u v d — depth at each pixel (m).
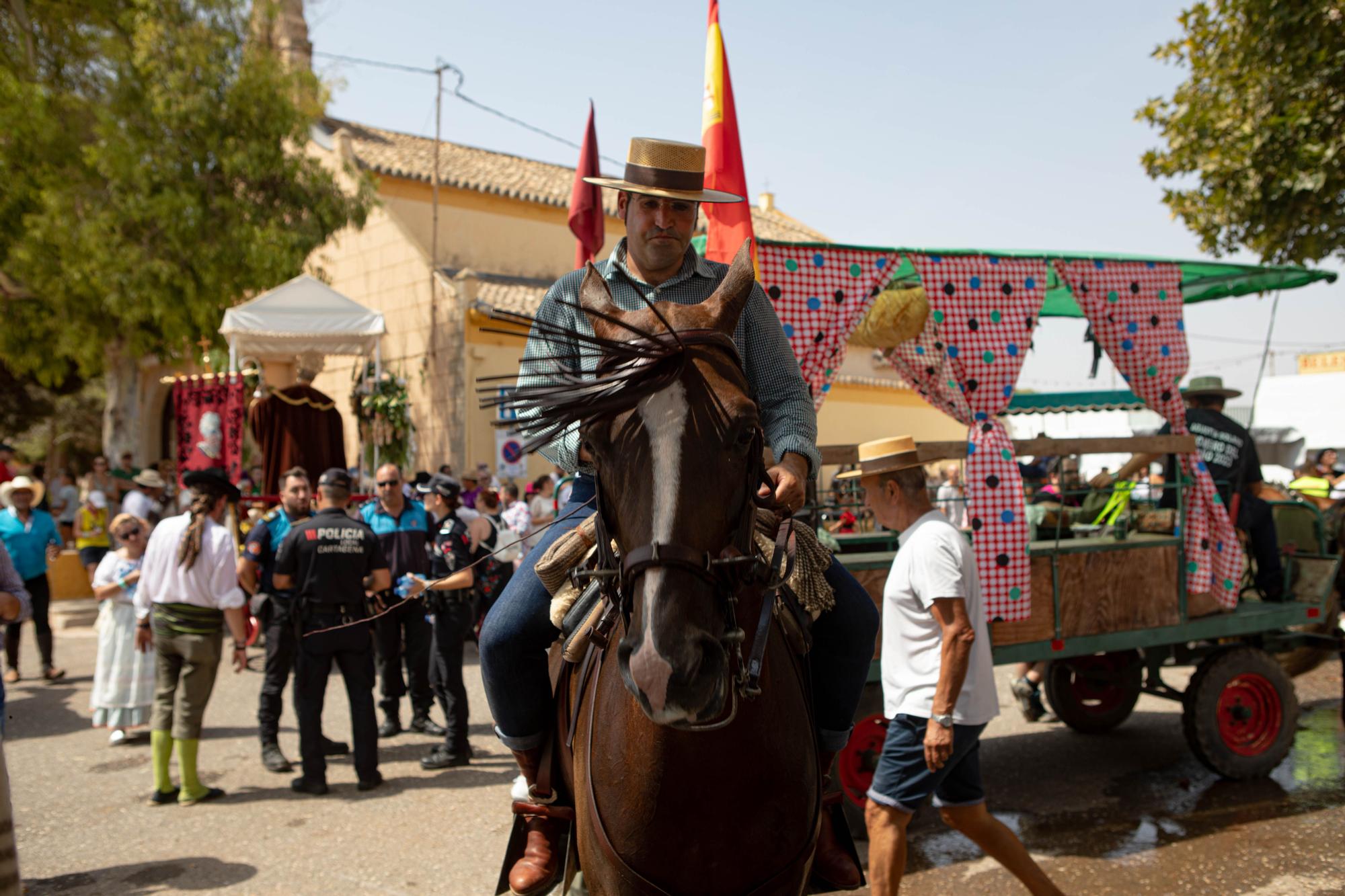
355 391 13.50
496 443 17.36
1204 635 6.34
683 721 1.78
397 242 18.91
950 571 3.83
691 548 1.86
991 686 4.04
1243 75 9.76
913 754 3.89
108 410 16.80
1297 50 9.12
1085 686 7.70
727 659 1.93
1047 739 7.42
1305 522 7.37
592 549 2.53
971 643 3.77
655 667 1.75
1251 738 6.37
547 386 2.06
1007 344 6.15
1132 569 6.15
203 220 15.01
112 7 15.49
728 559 1.93
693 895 2.21
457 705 6.93
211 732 7.94
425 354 18.12
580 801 2.43
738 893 2.22
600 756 2.31
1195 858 5.01
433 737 7.83
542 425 2.08
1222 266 7.18
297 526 6.46
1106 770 6.61
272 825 5.79
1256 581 7.14
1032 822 5.61
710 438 1.95
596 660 2.49
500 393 2.29
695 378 2.01
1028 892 4.66
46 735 7.86
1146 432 14.90
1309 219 9.59
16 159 14.50
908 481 4.20
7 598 4.62
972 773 4.02
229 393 11.88
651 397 1.97
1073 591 5.92
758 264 5.62
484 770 6.86
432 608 6.95
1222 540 6.55
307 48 21.14
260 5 16.06
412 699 7.98
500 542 7.95
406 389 13.66
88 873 5.10
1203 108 10.20
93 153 14.20
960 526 10.34
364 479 13.51
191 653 6.13
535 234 21.45
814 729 2.53
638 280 2.87
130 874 5.07
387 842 5.50
